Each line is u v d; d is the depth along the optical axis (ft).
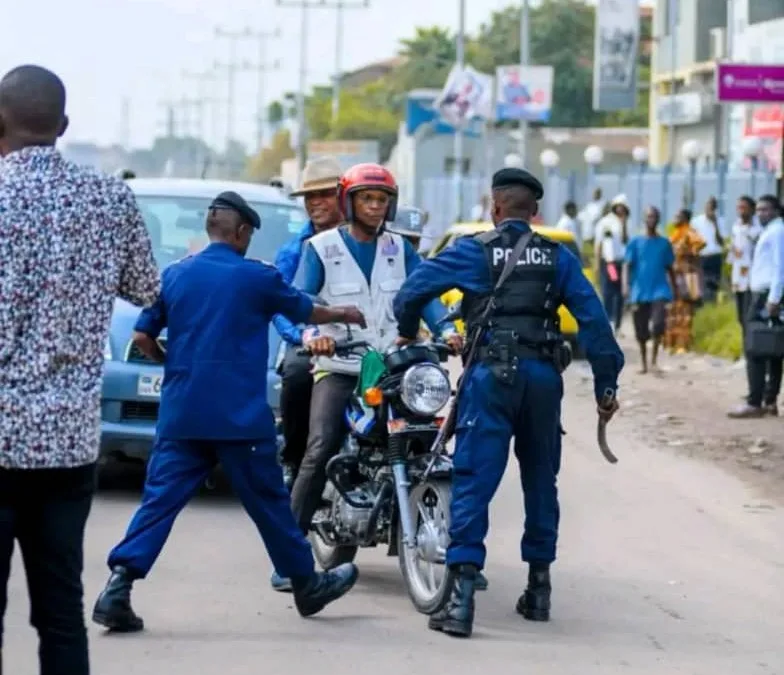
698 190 122.62
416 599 26.99
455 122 155.63
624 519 36.96
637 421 54.34
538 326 26.17
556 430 26.55
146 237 18.84
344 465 27.76
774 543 34.60
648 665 24.49
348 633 25.90
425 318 28.14
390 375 26.89
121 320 37.81
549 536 27.02
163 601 27.84
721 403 59.26
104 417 37.22
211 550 32.30
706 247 88.07
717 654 25.35
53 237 17.97
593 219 114.21
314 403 28.32
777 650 25.76
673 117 166.50
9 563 18.56
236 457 25.38
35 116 18.35
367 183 28.14
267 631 25.94
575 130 250.16
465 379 26.04
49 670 18.53
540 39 309.63
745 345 55.06
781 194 82.74
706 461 45.80
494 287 26.05
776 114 127.95
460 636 25.73
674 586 30.25
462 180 182.60
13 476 17.99
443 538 26.55
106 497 37.99
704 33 175.83
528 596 27.22
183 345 25.35
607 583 30.32
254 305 25.41
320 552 30.37
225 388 25.21
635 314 69.62
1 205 17.89
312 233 30.81
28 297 17.88
